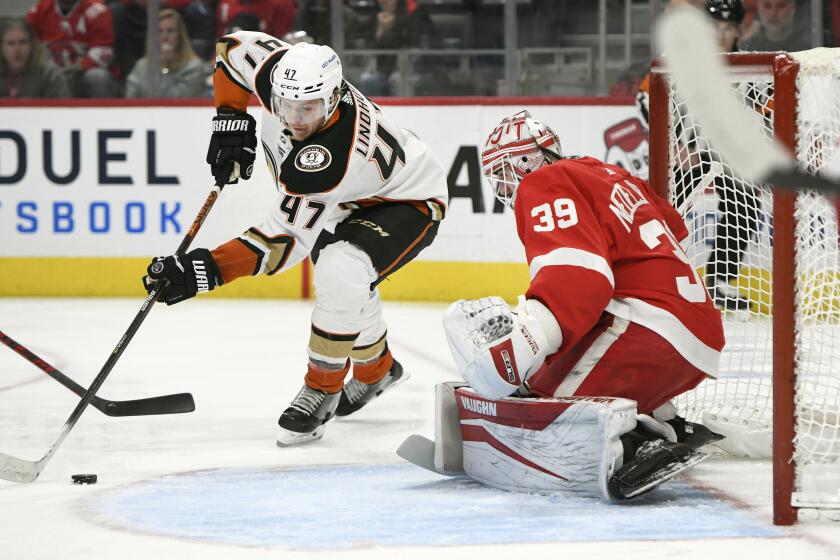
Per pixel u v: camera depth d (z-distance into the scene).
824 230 6.81
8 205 18.97
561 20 18.72
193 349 13.11
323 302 7.68
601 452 5.60
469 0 18.91
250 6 19.05
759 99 7.35
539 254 5.82
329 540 4.95
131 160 18.81
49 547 4.86
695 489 6.05
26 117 18.83
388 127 8.08
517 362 5.64
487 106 18.12
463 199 18.23
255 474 6.66
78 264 18.98
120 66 19.30
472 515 5.45
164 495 6.04
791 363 5.13
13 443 7.75
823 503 5.10
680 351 6.04
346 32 19.17
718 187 8.54
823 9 17.62
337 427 8.45
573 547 4.76
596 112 18.06
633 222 6.13
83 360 12.25
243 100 8.61
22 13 19.20
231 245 7.53
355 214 8.23
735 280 8.92
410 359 12.22
